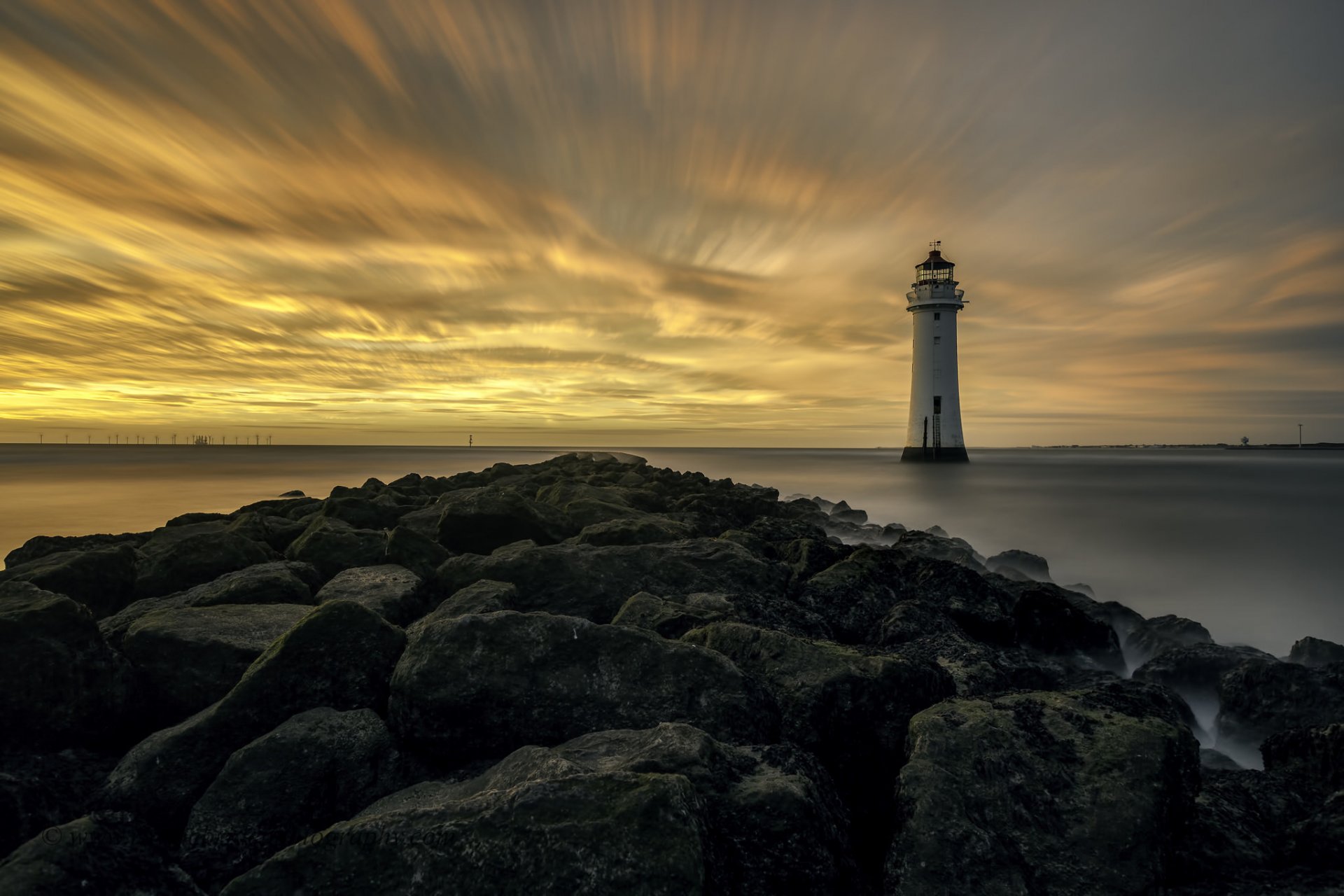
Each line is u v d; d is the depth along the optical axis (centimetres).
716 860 492
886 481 7850
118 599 1230
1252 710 1104
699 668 737
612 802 483
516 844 465
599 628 768
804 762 625
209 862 586
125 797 644
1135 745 630
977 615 1312
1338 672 1079
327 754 649
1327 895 521
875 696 767
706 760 573
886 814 716
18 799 583
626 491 2511
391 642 789
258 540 1650
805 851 529
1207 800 664
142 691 793
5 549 3481
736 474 9438
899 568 1486
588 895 443
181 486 7100
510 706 702
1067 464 15012
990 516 4950
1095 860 553
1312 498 6309
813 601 1296
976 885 541
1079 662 1406
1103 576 3089
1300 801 721
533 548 1265
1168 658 1348
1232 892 539
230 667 821
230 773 622
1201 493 6706
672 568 1274
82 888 471
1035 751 638
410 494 2977
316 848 487
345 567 1368
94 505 5309
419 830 480
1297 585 2925
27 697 700
